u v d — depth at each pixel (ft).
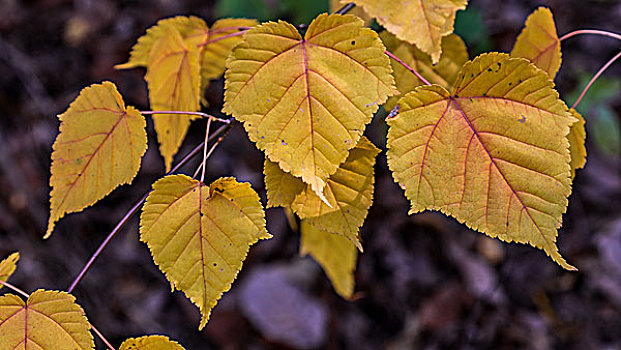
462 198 2.49
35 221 6.40
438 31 2.55
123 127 2.61
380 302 6.02
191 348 5.87
